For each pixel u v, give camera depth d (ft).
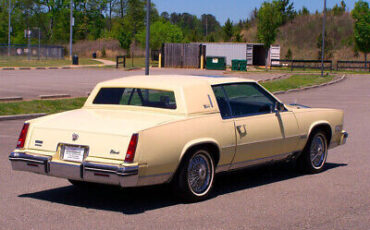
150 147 19.07
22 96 63.57
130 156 18.56
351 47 220.43
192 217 19.16
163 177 19.86
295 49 237.45
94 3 315.99
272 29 171.42
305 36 244.83
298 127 25.62
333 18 254.06
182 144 20.15
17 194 22.20
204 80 22.66
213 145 21.53
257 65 191.42
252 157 23.58
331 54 212.23
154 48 232.73
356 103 67.67
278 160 25.35
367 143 37.06
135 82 22.89
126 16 337.93
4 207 20.18
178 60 163.94
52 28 314.55
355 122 48.85
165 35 230.48
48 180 24.97
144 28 330.75
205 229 17.79
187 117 20.86
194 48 161.58
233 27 275.80
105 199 21.59
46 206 20.42
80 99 61.00
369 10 175.11
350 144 36.65
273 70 166.09
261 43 177.58
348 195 22.70
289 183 24.95
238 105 23.17
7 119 48.06
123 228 17.75
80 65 155.74
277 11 172.24
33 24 313.73
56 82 87.97
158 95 21.94
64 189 23.22
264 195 22.59
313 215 19.63
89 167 18.80
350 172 27.53
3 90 70.95
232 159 22.58
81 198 21.71
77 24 312.09
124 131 19.02
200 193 21.45
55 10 311.27
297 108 26.58
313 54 231.71
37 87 77.15
